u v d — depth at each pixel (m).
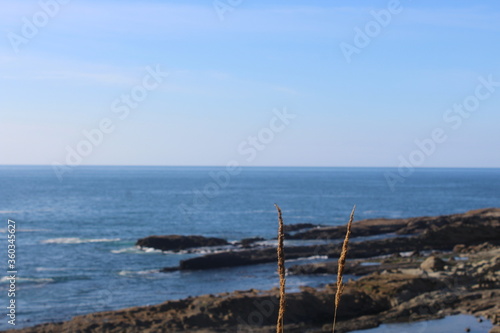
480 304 33.62
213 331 28.77
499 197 187.50
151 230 94.88
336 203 157.50
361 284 37.31
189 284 48.03
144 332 28.22
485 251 55.44
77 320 30.39
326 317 32.69
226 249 67.56
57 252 67.56
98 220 109.94
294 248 62.66
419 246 64.00
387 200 171.12
